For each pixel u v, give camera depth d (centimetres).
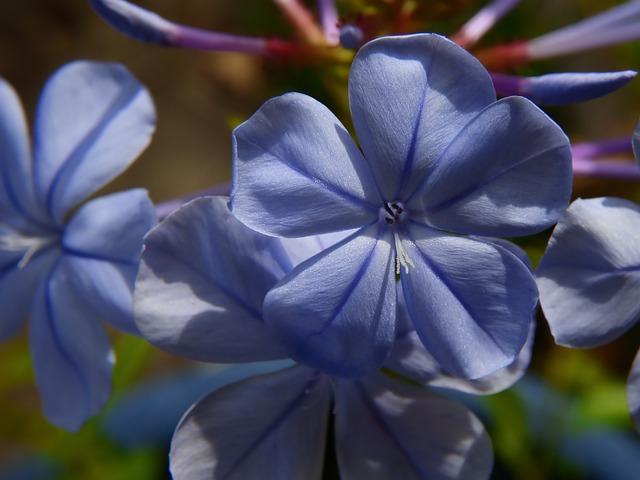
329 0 14
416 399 12
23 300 13
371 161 11
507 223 11
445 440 12
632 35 14
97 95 12
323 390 12
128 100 12
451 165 11
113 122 12
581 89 12
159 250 11
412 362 12
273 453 11
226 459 11
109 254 12
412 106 11
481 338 11
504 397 15
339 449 12
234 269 11
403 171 11
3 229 13
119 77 12
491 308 11
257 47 13
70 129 12
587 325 11
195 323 11
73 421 12
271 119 10
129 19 13
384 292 11
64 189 12
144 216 12
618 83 11
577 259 11
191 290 11
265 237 11
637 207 11
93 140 12
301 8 14
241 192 10
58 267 12
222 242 11
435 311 11
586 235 11
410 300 11
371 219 11
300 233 11
